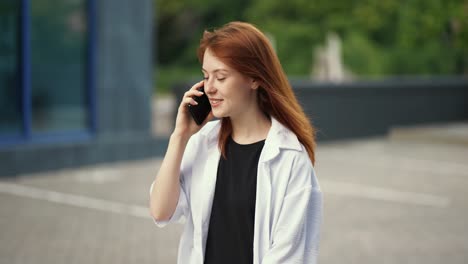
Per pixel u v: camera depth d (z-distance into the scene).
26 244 7.29
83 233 7.82
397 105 18.72
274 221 2.63
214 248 2.72
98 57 12.66
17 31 11.66
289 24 36.31
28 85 11.80
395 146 16.78
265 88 2.67
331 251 7.24
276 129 2.68
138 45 13.20
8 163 11.23
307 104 16.14
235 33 2.63
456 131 18.33
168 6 42.94
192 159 2.80
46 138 12.09
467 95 21.05
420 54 38.88
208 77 2.67
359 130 17.69
